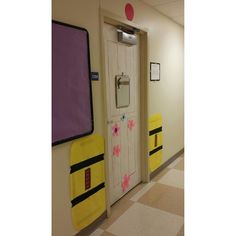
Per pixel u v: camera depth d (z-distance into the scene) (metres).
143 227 2.13
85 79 1.85
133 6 2.53
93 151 2.04
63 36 1.63
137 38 2.82
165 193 2.78
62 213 1.76
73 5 1.74
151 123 3.11
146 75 2.91
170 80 3.65
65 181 1.77
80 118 1.83
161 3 2.80
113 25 2.39
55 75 1.59
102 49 2.07
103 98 2.13
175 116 3.94
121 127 2.62
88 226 2.04
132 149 2.88
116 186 2.57
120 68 2.54
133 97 2.84
